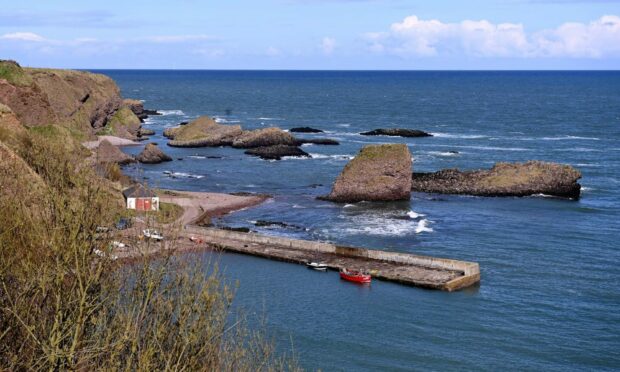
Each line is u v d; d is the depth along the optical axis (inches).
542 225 3341.5
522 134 7352.4
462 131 7731.3
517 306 2212.1
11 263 647.8
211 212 3629.4
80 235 635.5
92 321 593.0
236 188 4399.6
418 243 3011.8
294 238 3110.2
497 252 2854.3
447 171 4512.8
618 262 2701.8
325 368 1743.4
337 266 2608.3
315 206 3860.7
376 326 2022.6
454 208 3772.1
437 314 2129.7
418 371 1747.0
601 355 1860.2
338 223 3420.3
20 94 4350.4
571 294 2329.0
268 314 2082.9
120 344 581.0
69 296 589.9
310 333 1955.0
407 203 3932.1
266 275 2514.8
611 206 3809.1
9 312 588.7
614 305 2226.9
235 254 2807.6
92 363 593.6
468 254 2824.8
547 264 2677.2
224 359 785.6
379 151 4008.4
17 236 685.9
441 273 2496.3
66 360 557.6
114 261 698.8
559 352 1876.2
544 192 4101.9
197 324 659.4
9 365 560.7
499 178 4222.4
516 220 3452.3
